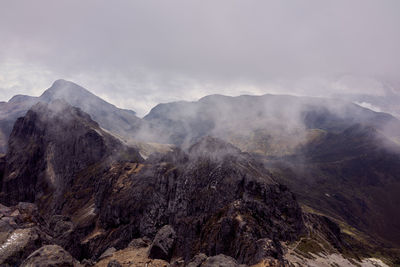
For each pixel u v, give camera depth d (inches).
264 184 6348.4
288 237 5856.3
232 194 6338.6
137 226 7829.7
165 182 7854.3
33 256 2237.9
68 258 2316.7
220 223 5167.3
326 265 5280.5
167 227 4153.5
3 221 3154.5
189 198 6850.4
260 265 3169.3
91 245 7775.6
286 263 3496.6
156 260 3348.9
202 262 2642.7
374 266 7007.9
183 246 4040.4
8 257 2456.9
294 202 6919.3
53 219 6225.4
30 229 2908.5
